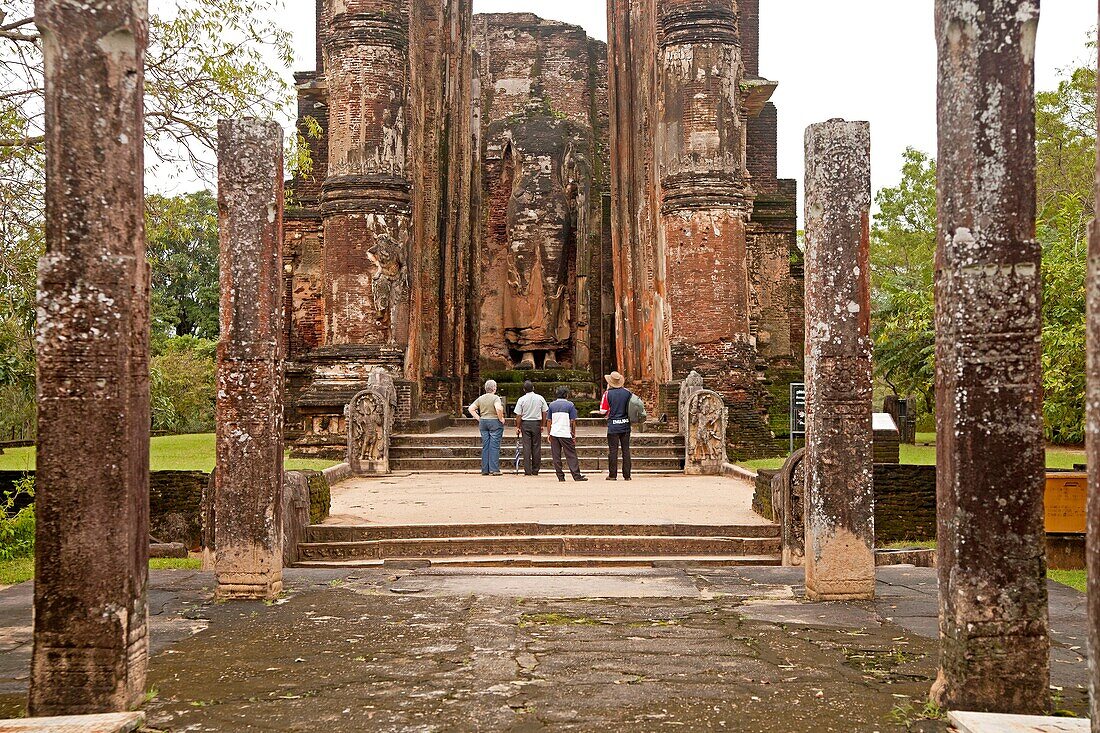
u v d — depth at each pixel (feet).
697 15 73.51
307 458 70.79
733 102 74.28
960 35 17.67
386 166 72.95
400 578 33.19
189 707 19.20
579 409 83.92
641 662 22.39
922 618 26.71
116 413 17.56
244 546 29.27
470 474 62.69
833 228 28.14
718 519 41.16
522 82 97.86
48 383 17.47
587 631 25.36
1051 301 44.65
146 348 18.37
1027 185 17.52
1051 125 80.89
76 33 17.51
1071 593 30.14
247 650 23.53
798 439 69.36
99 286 17.51
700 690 20.24
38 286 17.48
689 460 62.54
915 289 106.93
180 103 44.21
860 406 28.73
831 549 28.96
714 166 73.46
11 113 39.93
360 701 19.56
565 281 93.09
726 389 73.05
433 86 80.94
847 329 28.58
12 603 29.35
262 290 29.14
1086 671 21.54
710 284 73.20
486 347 93.97
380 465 62.34
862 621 26.40
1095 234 12.69
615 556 38.17
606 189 97.76
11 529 39.73
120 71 17.67
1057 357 42.32
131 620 17.84
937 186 18.37
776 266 94.43
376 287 72.23
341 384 72.13
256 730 17.90
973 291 17.53
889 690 20.22
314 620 26.66
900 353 103.81
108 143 17.56
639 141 81.35
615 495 50.29
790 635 24.89
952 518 17.76
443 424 74.95
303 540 38.50
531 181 92.43
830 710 18.94
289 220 91.30
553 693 20.06
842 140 28.09
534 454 62.18
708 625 26.02
